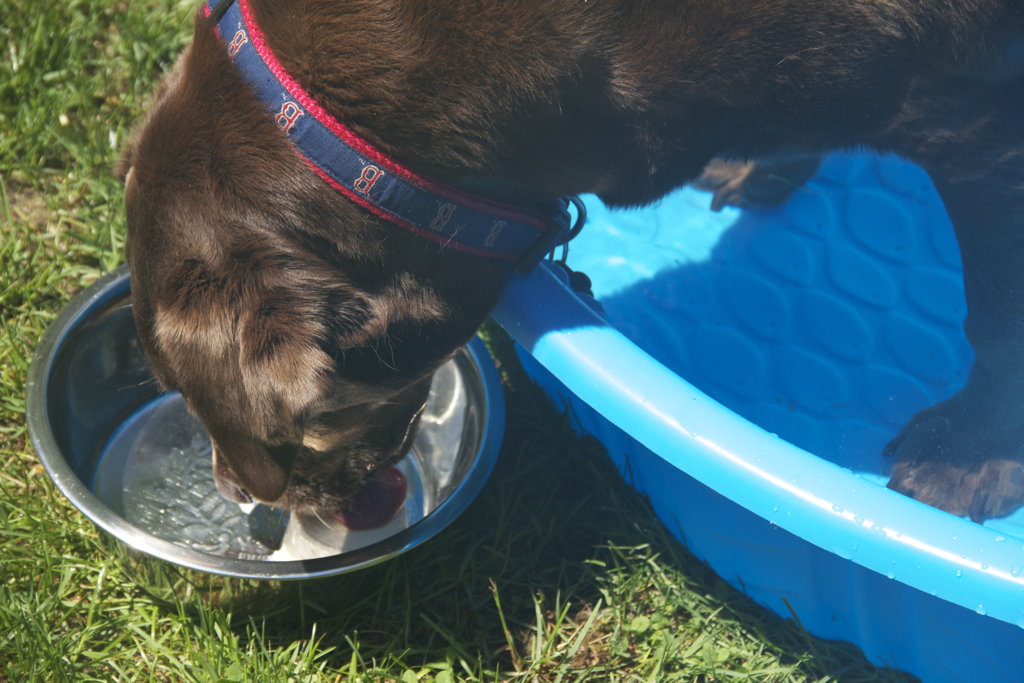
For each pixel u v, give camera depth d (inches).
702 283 51.3
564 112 37.0
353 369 36.4
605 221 54.2
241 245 34.6
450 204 35.9
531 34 35.8
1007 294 41.4
